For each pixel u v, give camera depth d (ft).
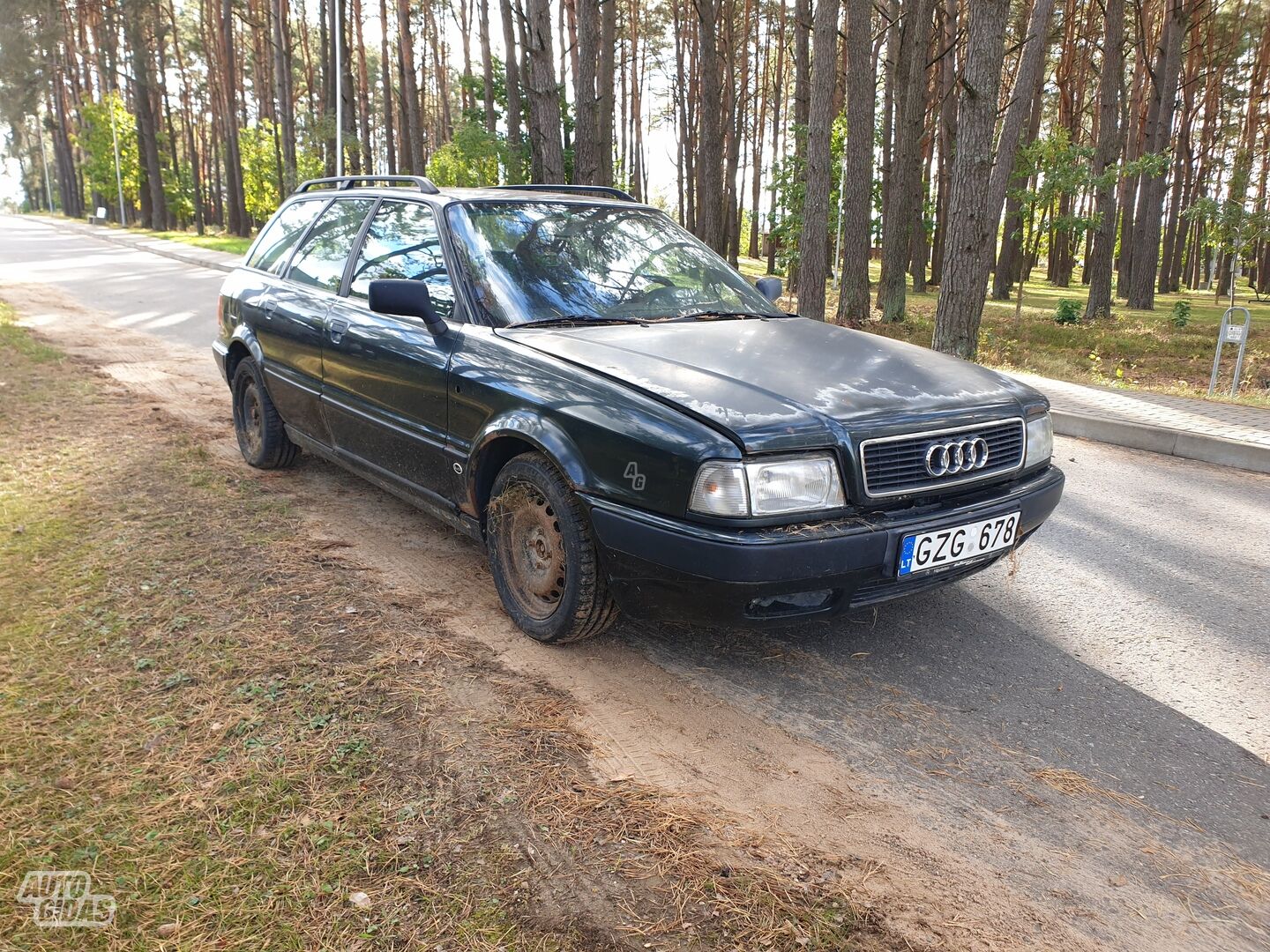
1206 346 55.21
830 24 46.55
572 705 9.62
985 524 9.96
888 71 75.92
